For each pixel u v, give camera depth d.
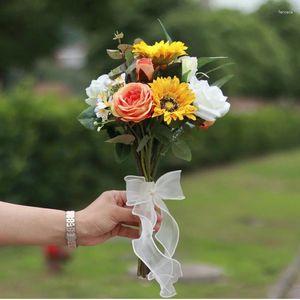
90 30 19.52
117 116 2.64
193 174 20.20
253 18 24.72
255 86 24.77
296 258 8.82
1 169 10.14
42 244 2.71
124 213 2.72
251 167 22.59
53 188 11.34
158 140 2.74
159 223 2.77
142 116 2.60
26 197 10.73
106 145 12.77
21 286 7.28
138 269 2.87
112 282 7.45
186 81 2.71
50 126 11.28
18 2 18.59
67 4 17.75
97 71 20.33
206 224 11.68
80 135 12.06
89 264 8.34
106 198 2.75
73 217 2.70
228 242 10.04
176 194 2.75
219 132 22.81
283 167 22.77
